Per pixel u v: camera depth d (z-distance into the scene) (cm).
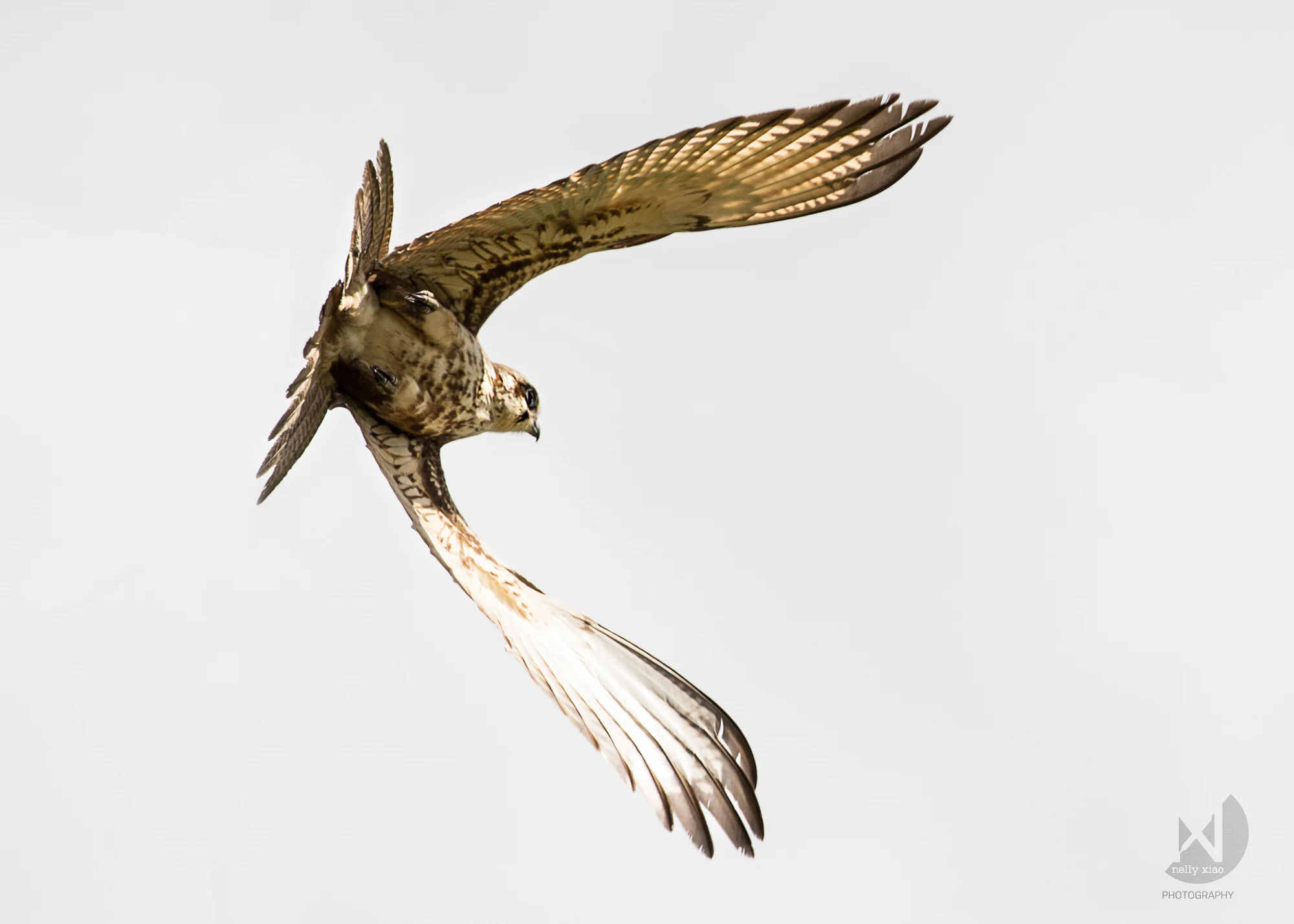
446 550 1251
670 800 1146
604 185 1173
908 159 1180
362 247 1055
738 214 1215
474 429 1319
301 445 1100
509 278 1255
